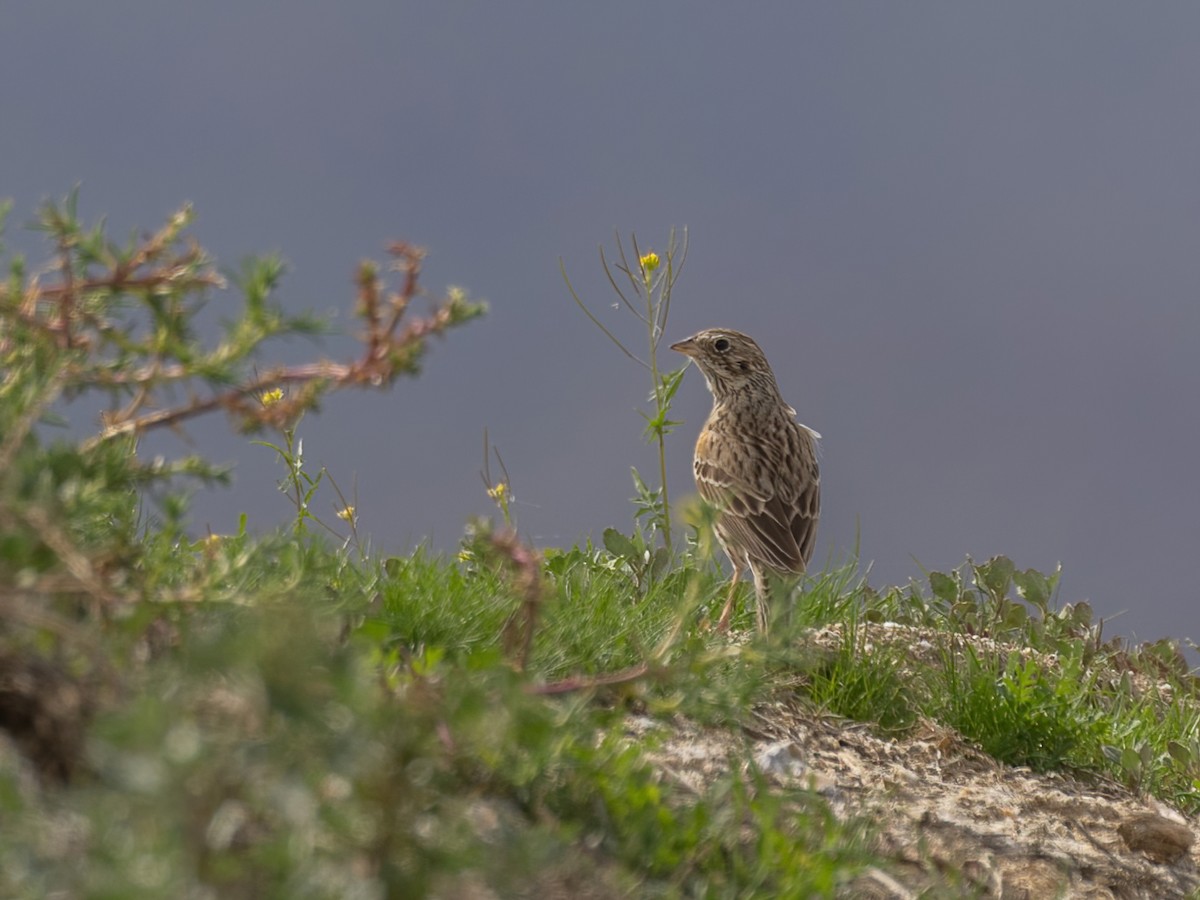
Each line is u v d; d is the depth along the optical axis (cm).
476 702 595
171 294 691
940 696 1307
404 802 572
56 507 630
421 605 1080
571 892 743
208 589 663
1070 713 1321
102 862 461
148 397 723
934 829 1051
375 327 715
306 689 498
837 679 1273
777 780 1023
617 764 831
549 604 1117
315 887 494
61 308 692
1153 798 1254
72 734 602
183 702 511
